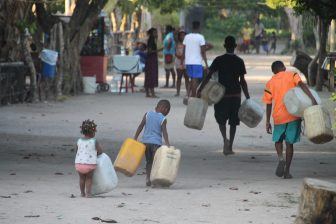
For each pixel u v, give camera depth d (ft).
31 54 216.74
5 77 190.19
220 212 75.15
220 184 94.02
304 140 143.02
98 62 247.70
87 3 225.15
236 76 122.83
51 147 127.24
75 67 228.02
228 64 122.62
